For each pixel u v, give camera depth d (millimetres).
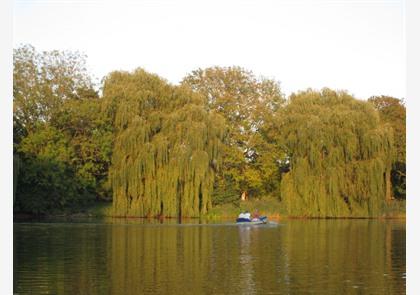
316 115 80812
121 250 44906
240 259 40938
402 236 55781
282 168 94562
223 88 96562
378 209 79125
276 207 87500
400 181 95812
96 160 86938
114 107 80438
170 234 56969
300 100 83438
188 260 40438
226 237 54688
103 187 85562
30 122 86062
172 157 76250
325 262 39719
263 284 32562
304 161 80125
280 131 83562
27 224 68188
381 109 102562
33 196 82750
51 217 80938
